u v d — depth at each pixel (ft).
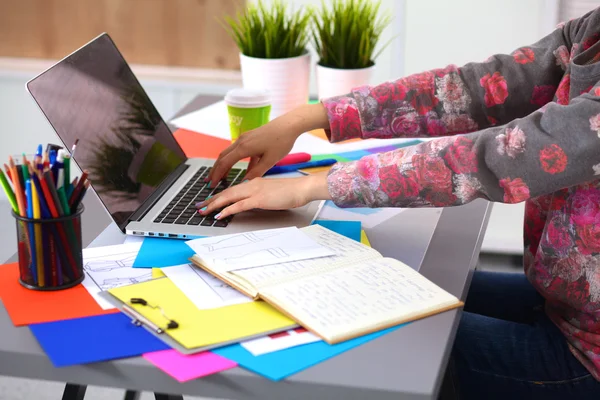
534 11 7.01
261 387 2.35
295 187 3.35
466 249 3.34
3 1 8.35
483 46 7.25
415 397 2.29
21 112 8.50
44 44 8.49
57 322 2.61
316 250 3.11
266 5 7.38
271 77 5.21
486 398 3.49
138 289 2.82
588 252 3.21
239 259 2.99
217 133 4.97
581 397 3.34
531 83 3.98
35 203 2.72
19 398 5.84
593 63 3.36
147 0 8.22
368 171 3.16
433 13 7.20
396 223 3.63
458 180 3.02
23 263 2.83
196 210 3.58
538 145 2.89
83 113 3.58
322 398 2.33
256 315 2.65
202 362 2.39
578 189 3.18
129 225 3.40
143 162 3.88
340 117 4.01
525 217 3.79
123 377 2.41
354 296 2.76
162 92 8.33
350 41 5.25
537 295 4.29
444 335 2.60
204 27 8.27
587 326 3.33
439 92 4.00
